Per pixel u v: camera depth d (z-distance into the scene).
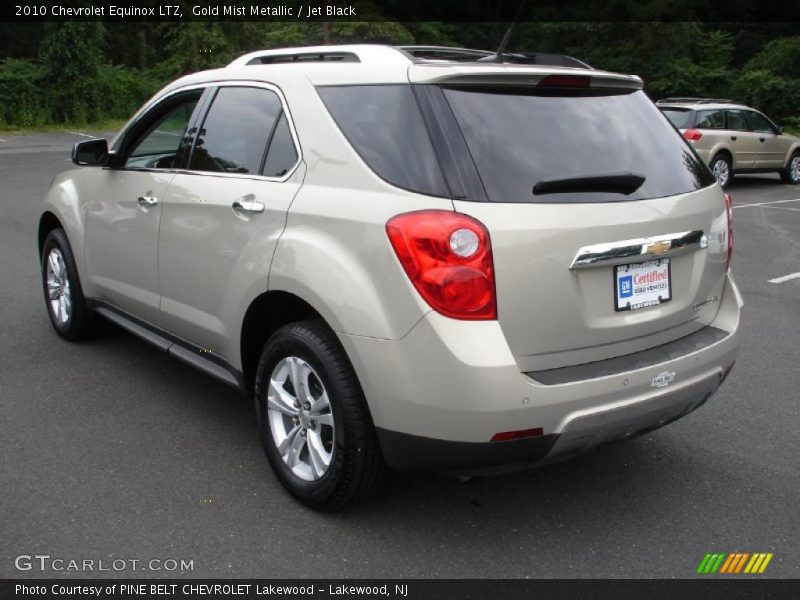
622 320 3.03
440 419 2.75
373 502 3.40
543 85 3.13
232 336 3.59
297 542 3.09
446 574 2.91
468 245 2.69
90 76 33.75
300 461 3.38
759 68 37.38
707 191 3.39
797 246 9.66
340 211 3.01
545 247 2.79
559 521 3.28
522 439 2.77
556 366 2.89
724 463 3.82
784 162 16.72
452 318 2.70
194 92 4.11
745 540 3.16
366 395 2.92
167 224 3.98
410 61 3.14
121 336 5.55
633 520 3.29
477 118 2.93
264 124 3.57
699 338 3.31
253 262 3.35
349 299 2.89
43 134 29.77
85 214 4.85
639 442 4.04
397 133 2.99
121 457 3.76
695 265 3.30
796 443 4.04
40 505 3.31
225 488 3.49
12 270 7.55
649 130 3.35
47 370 4.88
